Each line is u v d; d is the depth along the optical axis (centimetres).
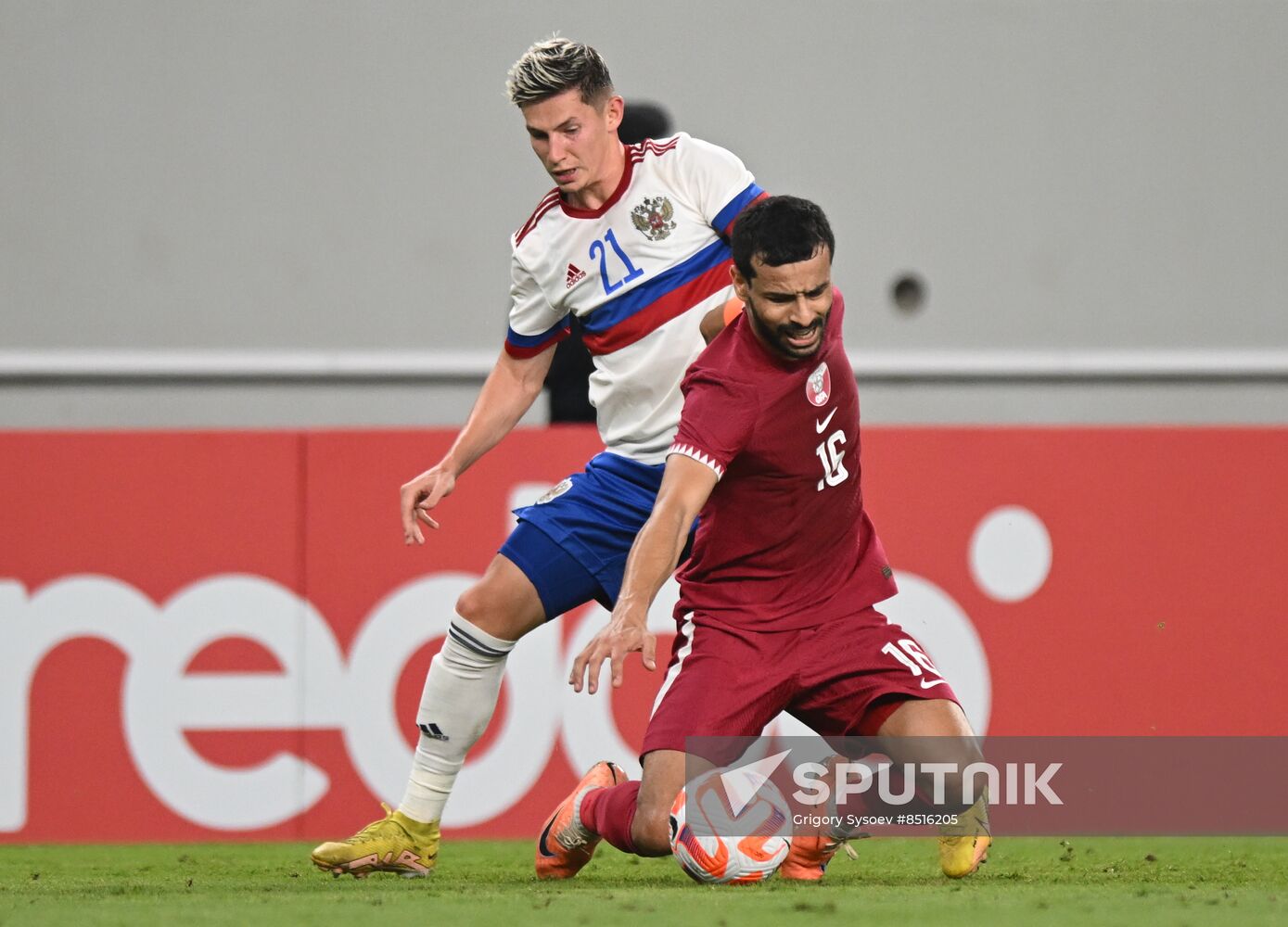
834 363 1125
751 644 1164
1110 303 2877
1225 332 2883
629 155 1248
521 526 1282
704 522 1177
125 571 1775
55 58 2833
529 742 1759
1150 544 1808
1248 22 2856
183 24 2833
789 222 1025
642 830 1141
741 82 2858
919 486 1797
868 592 1187
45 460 1777
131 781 1761
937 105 2864
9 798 1752
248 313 2858
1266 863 1429
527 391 1341
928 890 1080
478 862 1500
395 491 1789
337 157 2853
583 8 2852
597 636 986
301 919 921
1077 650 1797
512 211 2869
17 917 951
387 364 2845
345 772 1773
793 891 1072
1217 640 1805
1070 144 2864
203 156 2847
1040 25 2858
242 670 1777
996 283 2878
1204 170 2873
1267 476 1814
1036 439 1806
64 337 2847
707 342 1213
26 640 1767
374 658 1781
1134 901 986
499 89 2853
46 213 2845
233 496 1788
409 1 2845
